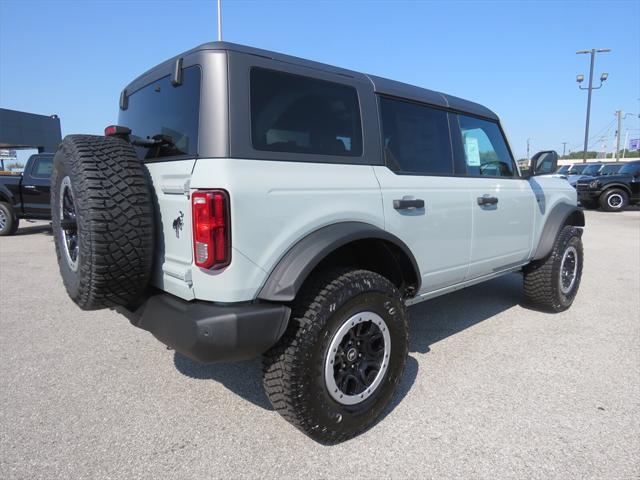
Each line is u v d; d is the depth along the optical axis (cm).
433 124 341
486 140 397
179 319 219
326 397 237
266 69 238
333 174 256
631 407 288
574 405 291
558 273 460
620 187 1639
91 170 223
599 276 650
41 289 574
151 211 235
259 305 222
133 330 427
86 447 247
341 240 238
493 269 398
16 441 251
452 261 343
